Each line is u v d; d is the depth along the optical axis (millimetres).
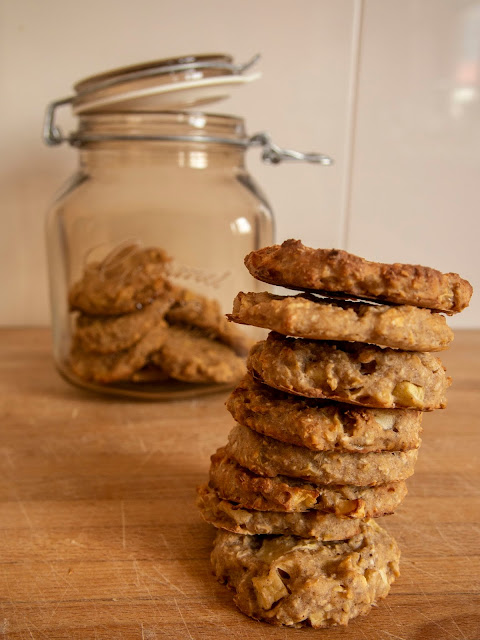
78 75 557
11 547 327
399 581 310
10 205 585
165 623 288
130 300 445
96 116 449
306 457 296
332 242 612
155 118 443
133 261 458
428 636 285
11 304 612
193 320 459
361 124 585
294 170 592
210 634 283
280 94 573
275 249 293
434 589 307
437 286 280
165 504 359
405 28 564
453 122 589
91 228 465
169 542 332
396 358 291
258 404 302
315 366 290
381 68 573
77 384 476
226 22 553
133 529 340
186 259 484
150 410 458
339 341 297
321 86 574
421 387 292
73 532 337
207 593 302
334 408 296
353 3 557
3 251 597
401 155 595
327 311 276
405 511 355
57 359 492
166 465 394
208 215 466
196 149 462
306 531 302
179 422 442
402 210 609
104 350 446
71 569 314
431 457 407
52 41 548
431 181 604
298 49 564
